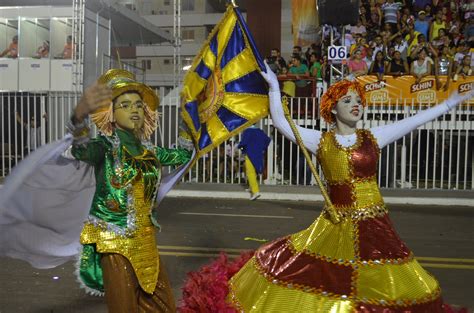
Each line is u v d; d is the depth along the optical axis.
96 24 16.73
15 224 3.55
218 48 4.39
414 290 3.75
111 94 3.04
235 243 7.84
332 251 3.90
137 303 3.28
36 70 17.94
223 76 4.44
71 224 3.62
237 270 4.43
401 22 15.04
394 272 3.79
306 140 4.25
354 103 4.08
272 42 22.28
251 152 7.72
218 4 36.56
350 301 3.68
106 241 3.19
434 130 13.58
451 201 12.35
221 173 15.02
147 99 3.50
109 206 3.23
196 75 4.24
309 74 14.79
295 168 14.78
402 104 13.66
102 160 3.26
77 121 3.07
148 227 3.35
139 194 3.31
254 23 22.39
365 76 13.79
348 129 4.14
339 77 13.83
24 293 5.45
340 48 12.83
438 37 14.77
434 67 13.72
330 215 4.02
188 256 7.00
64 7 17.62
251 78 4.49
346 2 12.18
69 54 17.75
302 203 12.52
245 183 14.47
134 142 3.38
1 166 16.08
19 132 16.06
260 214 10.73
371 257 3.83
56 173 3.47
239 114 4.45
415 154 14.84
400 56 14.05
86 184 3.58
